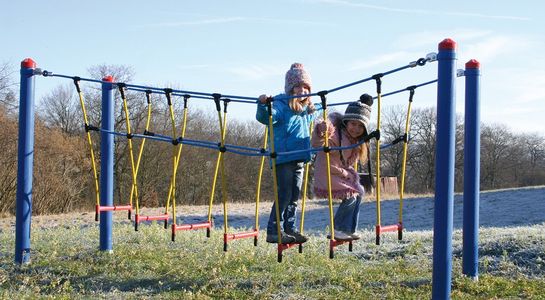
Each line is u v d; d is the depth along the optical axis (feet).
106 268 28.45
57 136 111.86
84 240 35.88
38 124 112.16
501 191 96.07
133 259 29.91
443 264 20.66
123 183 123.75
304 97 22.53
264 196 148.97
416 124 184.14
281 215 22.71
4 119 99.30
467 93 25.12
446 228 20.67
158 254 31.07
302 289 23.91
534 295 22.04
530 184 225.97
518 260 26.81
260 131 148.36
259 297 22.98
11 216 92.07
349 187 22.00
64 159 112.16
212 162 137.39
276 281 25.08
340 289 23.71
